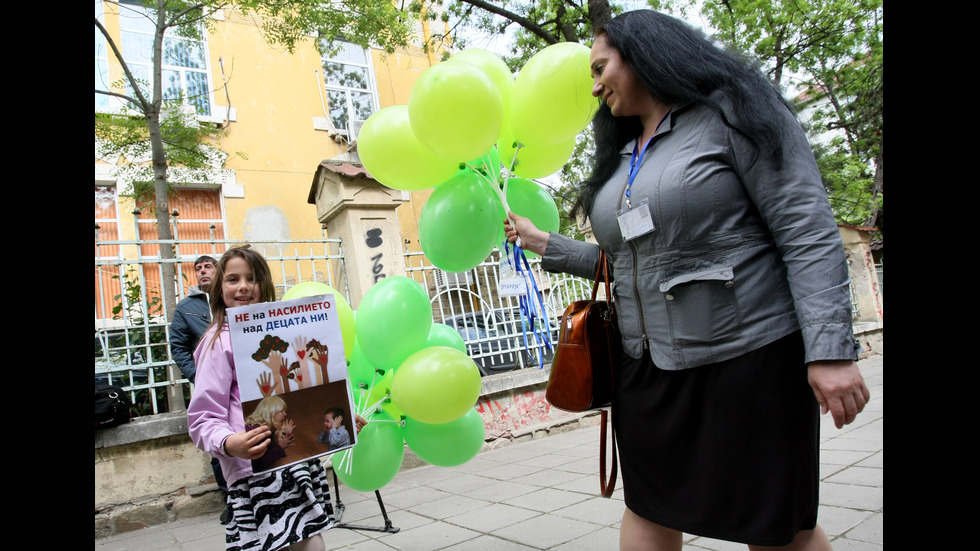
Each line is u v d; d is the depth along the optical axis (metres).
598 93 1.66
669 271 1.48
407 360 2.20
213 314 1.94
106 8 8.98
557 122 2.02
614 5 8.97
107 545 3.60
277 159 10.21
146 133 7.59
